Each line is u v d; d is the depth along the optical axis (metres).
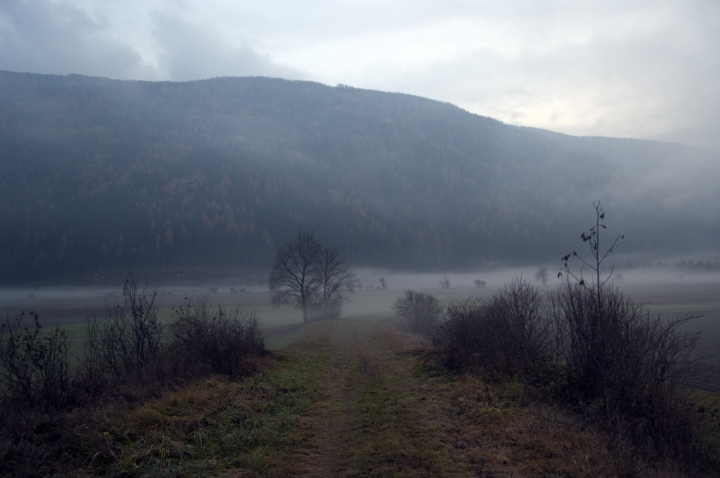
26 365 8.10
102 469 5.82
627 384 8.78
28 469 5.31
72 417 6.87
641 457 7.19
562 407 9.45
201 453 6.76
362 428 8.51
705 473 7.45
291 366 14.55
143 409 7.68
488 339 12.87
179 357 11.48
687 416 8.48
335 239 150.75
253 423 8.33
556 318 11.37
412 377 12.97
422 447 7.30
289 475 6.37
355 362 16.84
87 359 10.18
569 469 6.43
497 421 8.45
